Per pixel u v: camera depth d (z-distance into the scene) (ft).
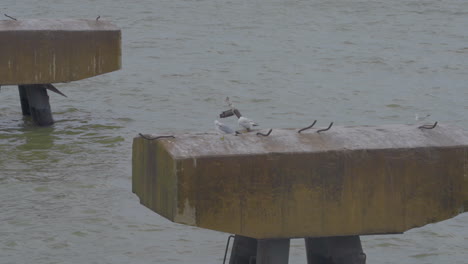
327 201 24.81
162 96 74.02
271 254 25.49
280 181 24.36
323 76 84.07
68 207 42.47
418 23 118.01
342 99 73.72
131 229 39.68
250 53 97.25
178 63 90.58
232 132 26.45
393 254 37.50
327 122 65.92
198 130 61.98
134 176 27.09
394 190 25.23
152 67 87.92
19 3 142.72
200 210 23.80
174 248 37.52
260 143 24.80
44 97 61.41
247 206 24.20
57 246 37.40
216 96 74.43
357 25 117.39
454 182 25.58
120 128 61.62
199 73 84.69
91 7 137.18
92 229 39.55
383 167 25.08
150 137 25.36
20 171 48.96
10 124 62.18
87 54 56.29
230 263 28.66
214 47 101.30
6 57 54.80
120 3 140.56
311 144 24.98
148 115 66.74
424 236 39.70
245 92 76.23
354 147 24.94
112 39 56.85
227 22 120.98
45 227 39.58
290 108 70.18
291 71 86.58
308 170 24.56
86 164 50.88
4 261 35.60
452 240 39.27
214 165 23.73
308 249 27.45
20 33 54.80
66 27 55.88
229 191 23.98
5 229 39.22
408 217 25.43
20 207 42.34
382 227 25.35
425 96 75.31
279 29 115.14
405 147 25.20
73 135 58.90
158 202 24.95
